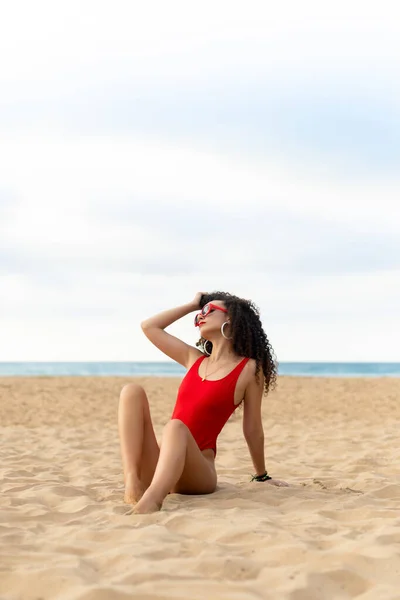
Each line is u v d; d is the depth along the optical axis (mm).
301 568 2189
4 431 9641
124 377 20062
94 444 7727
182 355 3893
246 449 6996
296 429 9805
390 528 2721
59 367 75812
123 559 2303
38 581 2078
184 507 3229
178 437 3271
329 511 3162
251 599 1907
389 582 2094
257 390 3732
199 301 3941
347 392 15547
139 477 3441
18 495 3861
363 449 6906
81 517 3152
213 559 2250
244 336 3688
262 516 3008
